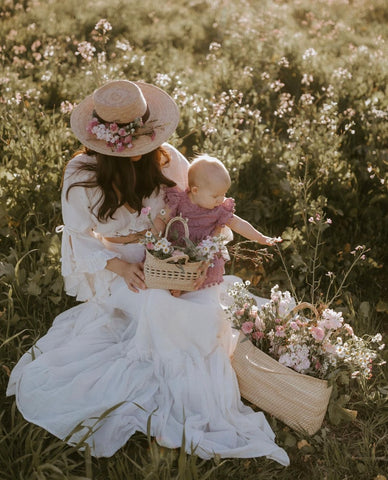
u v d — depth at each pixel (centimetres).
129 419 288
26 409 295
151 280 290
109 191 295
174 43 942
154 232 310
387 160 514
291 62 776
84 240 310
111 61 731
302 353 293
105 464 282
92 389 298
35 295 363
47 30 878
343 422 314
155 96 308
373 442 302
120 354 316
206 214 307
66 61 775
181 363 300
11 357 330
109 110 279
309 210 426
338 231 448
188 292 309
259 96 664
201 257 284
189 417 290
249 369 303
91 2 1069
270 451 282
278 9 1196
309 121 570
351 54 902
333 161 498
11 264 372
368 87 735
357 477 280
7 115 531
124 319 336
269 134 600
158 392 300
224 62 782
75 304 371
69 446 284
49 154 475
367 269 417
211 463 280
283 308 307
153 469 259
